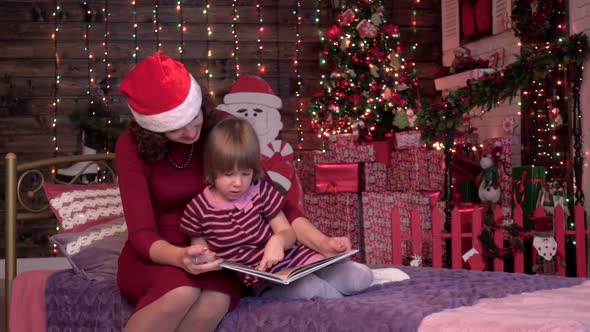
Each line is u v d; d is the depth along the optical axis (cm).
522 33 584
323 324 237
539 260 519
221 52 749
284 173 555
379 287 290
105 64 732
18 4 720
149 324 233
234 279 257
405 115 630
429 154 594
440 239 493
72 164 712
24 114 720
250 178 257
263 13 755
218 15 749
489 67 639
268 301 256
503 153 566
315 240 271
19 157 718
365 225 587
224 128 254
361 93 662
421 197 582
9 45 719
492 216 498
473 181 604
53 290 302
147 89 248
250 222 260
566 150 544
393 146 635
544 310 230
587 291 269
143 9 739
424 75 764
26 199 710
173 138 255
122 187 257
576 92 506
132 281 254
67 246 315
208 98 271
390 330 222
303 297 261
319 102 683
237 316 252
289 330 242
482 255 497
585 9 522
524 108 604
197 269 228
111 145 704
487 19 670
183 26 743
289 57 757
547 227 488
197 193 268
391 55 663
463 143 623
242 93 562
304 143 755
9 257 355
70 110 725
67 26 727
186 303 234
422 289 278
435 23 768
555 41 550
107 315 279
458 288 277
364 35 659
